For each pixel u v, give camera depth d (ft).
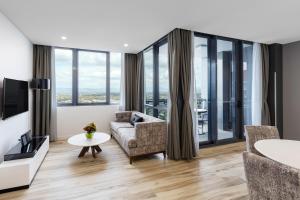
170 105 11.92
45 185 8.34
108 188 8.09
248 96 16.16
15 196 7.46
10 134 10.35
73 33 12.64
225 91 15.08
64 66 17.07
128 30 11.98
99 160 11.41
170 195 7.54
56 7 8.81
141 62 18.19
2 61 9.42
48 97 15.69
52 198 7.35
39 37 13.53
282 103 15.93
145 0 8.11
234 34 13.05
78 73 17.58
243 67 15.39
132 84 19.08
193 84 12.21
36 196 7.48
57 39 14.03
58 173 9.56
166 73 13.83
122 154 12.51
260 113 15.48
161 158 11.76
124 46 16.17
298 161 4.76
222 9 9.02
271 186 3.64
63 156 12.10
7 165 7.82
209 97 14.32
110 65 18.81
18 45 11.72
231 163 10.87
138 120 15.08
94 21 10.52
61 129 16.63
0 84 9.20
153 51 15.64
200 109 14.42
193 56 12.23
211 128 14.29
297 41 14.88
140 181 8.71
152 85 16.17
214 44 13.75
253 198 4.11
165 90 14.23
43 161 11.19
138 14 9.53
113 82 18.98
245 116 16.05
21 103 11.48
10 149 9.58
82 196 7.48
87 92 18.04
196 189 7.99
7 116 9.36
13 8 8.90
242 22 10.70
